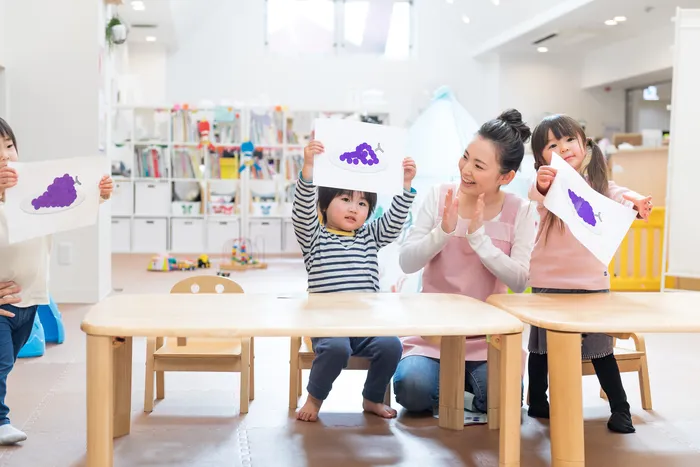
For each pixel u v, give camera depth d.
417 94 9.84
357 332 1.40
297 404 2.31
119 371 1.98
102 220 4.55
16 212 1.64
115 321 1.44
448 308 1.64
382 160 1.86
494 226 2.20
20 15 4.28
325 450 1.89
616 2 6.98
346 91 9.68
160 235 8.09
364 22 9.86
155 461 1.80
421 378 2.16
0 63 4.20
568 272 2.13
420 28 9.80
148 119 8.18
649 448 1.96
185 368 2.24
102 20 4.51
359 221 2.13
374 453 1.87
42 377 2.64
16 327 1.97
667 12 7.39
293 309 1.60
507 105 9.70
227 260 7.22
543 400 2.22
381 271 4.82
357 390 2.52
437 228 2.07
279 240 8.18
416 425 2.12
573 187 1.72
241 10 9.55
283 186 8.15
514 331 1.47
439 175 4.43
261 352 3.15
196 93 9.53
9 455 1.84
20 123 4.30
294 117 8.35
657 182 6.39
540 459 1.85
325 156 1.83
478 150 2.09
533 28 8.12
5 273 1.93
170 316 1.50
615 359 2.21
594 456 1.89
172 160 8.09
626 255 5.55
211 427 2.08
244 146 7.54
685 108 4.91
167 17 7.75
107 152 4.77
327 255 2.11
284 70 9.66
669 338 3.55
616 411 2.10
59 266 4.37
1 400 1.94
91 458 1.41
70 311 4.05
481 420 2.16
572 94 9.79
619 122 9.88
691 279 5.40
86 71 4.32
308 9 9.77
